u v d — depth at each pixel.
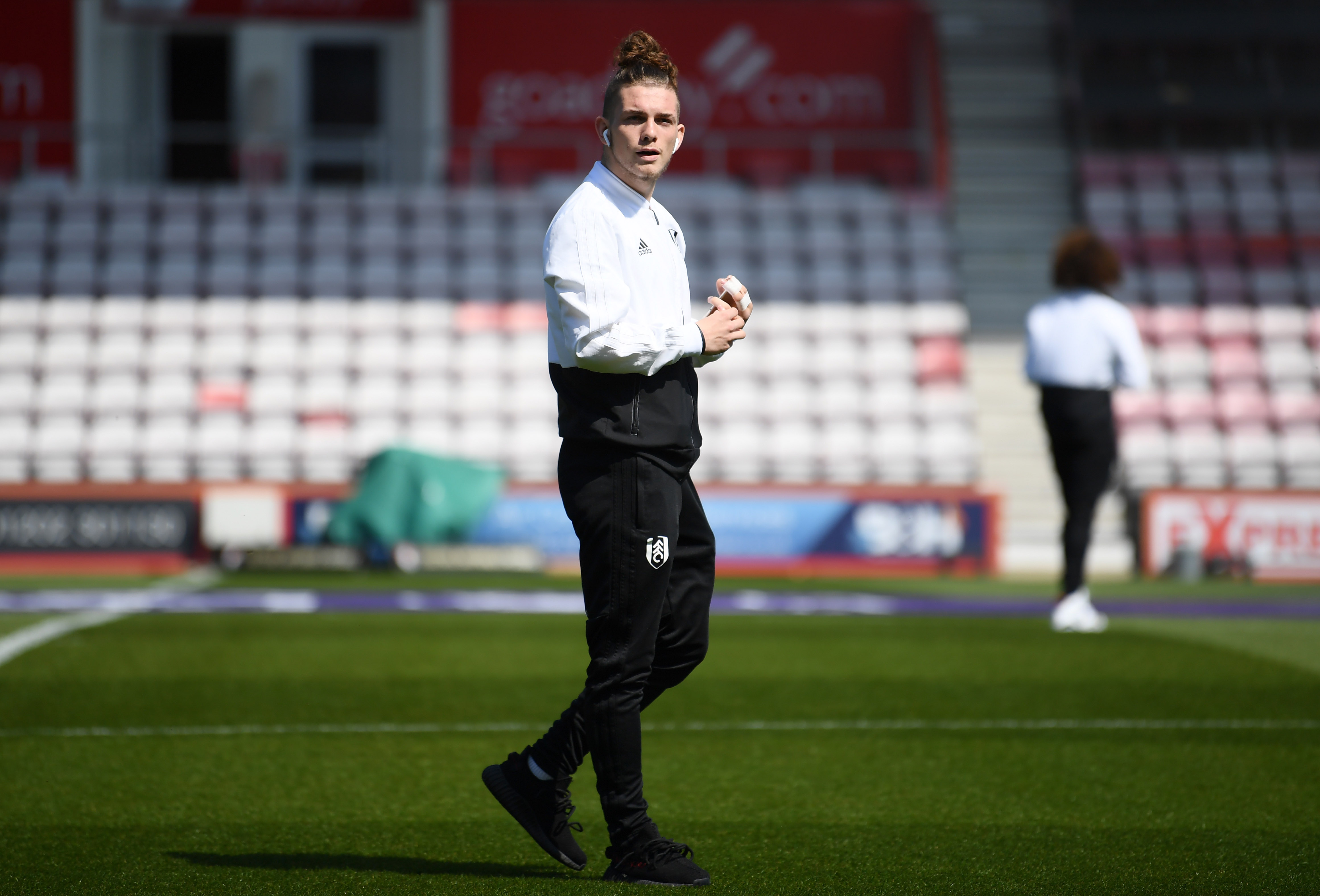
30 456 53.88
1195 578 47.84
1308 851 12.42
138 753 16.55
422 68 63.94
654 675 11.76
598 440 10.84
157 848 12.43
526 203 62.50
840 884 11.30
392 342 57.88
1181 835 13.01
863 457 55.22
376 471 47.22
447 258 60.81
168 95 64.19
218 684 21.56
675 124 11.10
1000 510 49.03
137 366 56.38
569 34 62.47
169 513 47.56
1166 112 63.78
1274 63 64.44
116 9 59.56
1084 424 27.23
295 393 55.94
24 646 24.98
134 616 30.58
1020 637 27.70
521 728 18.36
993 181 64.62
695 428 11.23
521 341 58.44
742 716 19.31
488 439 55.28
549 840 11.45
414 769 15.84
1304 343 59.34
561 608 33.56
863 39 63.47
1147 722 18.94
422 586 40.44
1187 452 55.78
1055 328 27.00
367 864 11.88
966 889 11.16
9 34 60.81
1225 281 61.16
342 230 61.25
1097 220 62.81
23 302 57.81
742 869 11.79
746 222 62.16
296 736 17.69
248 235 60.75
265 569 45.50
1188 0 64.00
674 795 14.68
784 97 63.44
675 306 11.27
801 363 57.78
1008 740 17.67
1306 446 56.12
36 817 13.58
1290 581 48.75
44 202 60.50
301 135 63.66
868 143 63.75
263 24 61.53
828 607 34.56
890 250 61.78
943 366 58.09
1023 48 67.00
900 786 15.11
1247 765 16.23
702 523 11.49
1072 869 11.80
